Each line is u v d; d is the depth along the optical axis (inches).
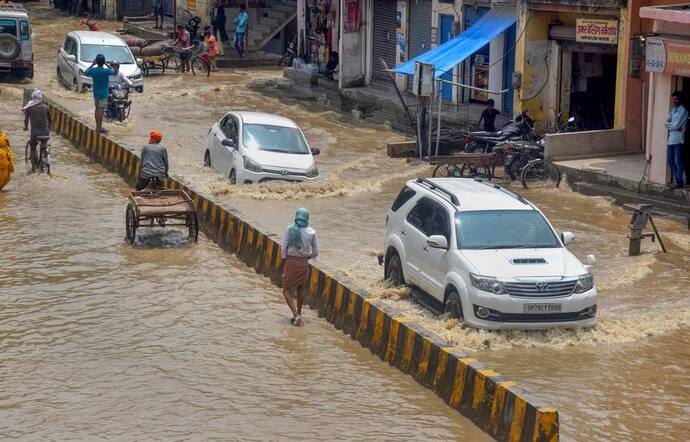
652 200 1808.6
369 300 1221.7
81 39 2960.1
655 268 1487.5
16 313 1283.2
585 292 1186.0
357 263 1477.6
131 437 957.2
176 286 1406.3
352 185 1959.9
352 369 1136.2
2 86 2947.8
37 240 1595.7
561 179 1968.5
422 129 2225.6
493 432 964.6
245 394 1060.5
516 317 1167.0
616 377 1103.0
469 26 2615.7
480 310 1166.3
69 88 2945.4
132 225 1594.5
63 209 1784.0
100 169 2113.7
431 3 2741.1
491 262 1190.9
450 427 989.8
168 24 4200.3
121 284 1406.3
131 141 2294.5
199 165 2082.9
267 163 1907.0
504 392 956.6
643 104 2074.3
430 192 1325.0
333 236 1627.7
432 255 1254.3
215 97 2970.0
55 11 4948.3
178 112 2726.4
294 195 1873.8
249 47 3713.1
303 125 2645.2
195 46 3444.9
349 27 2950.3
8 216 1724.9
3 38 2974.9
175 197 1643.7
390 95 2844.5
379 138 2493.8
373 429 983.6
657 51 1792.6
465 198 1288.1
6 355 1151.6
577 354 1160.8
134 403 1032.2
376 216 1760.6
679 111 1780.3
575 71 2305.6
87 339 1203.2
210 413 1013.2
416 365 1108.5
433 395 1065.5
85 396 1047.0
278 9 3742.6
